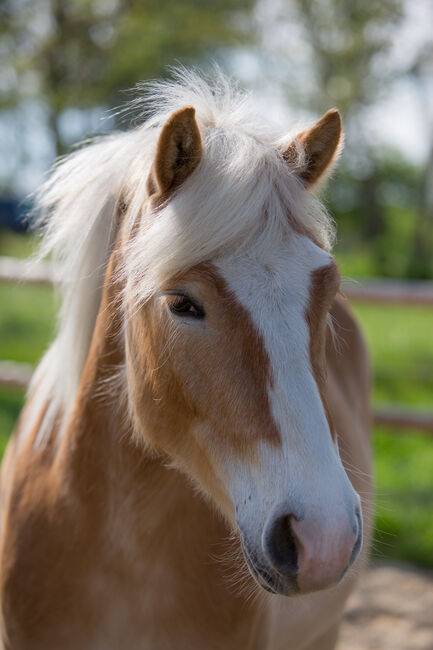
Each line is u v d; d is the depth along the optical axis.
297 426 1.20
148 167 1.51
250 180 1.30
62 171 1.75
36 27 15.15
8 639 1.60
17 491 1.69
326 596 1.85
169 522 1.49
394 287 3.87
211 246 1.27
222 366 1.26
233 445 1.26
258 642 1.58
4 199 19.23
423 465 4.66
